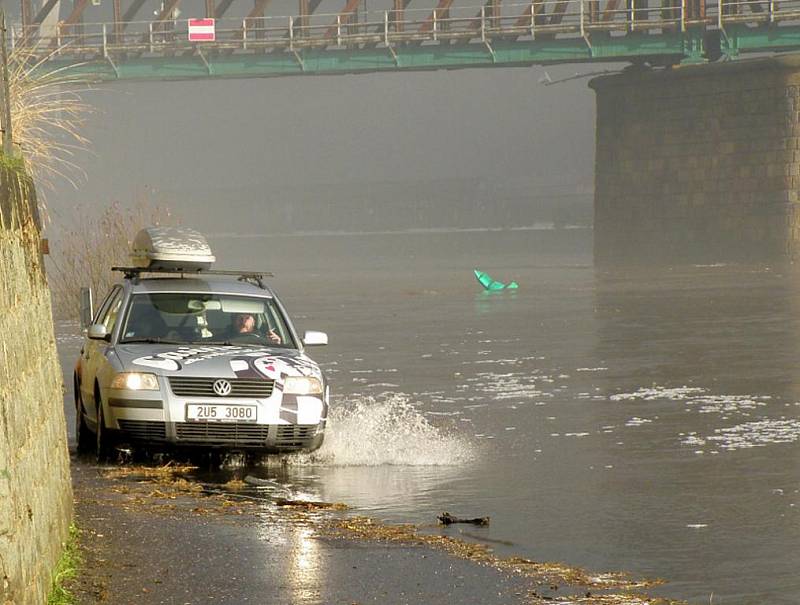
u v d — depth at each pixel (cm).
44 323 2150
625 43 19638
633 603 1945
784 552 2288
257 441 3231
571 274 16262
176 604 1873
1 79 2183
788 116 18812
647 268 17962
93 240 8488
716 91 19475
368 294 12250
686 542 2378
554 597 1977
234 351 3350
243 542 2309
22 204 1970
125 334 3478
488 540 2411
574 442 3597
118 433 3228
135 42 18988
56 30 19212
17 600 1465
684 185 19925
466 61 19438
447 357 6094
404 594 1975
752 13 19512
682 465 3198
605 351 6250
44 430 1916
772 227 18938
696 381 4972
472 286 13450
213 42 18875
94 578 1986
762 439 3578
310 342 3569
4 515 1410
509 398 4584
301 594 1958
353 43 19162
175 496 2819
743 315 8575
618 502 2766
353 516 2638
